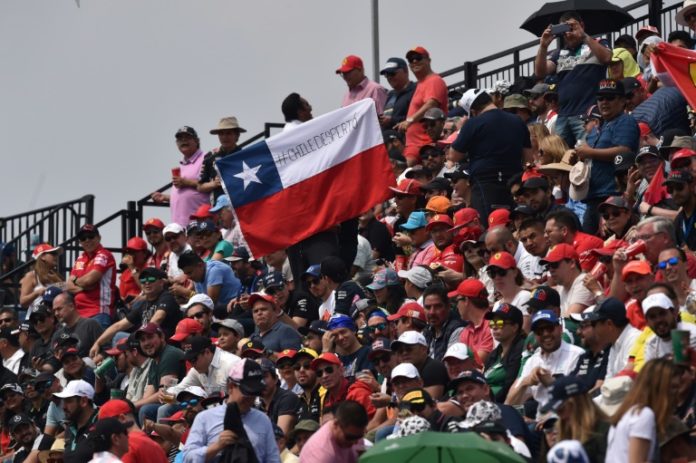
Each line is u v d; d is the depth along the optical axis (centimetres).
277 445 3569
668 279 3419
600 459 2648
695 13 5381
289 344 4484
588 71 5228
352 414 3225
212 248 5522
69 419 4266
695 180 3928
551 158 4853
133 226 6456
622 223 4056
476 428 2905
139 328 5000
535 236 4172
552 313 3434
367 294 4559
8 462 4731
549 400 2703
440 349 3997
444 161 5509
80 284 5547
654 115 4850
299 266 5128
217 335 4759
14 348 5597
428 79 5878
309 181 5150
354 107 5203
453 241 4575
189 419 4081
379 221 5288
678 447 2673
